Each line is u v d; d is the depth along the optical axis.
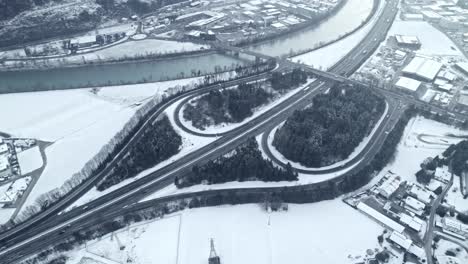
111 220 192.12
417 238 182.88
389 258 172.75
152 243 181.50
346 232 186.25
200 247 179.12
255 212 198.88
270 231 187.50
